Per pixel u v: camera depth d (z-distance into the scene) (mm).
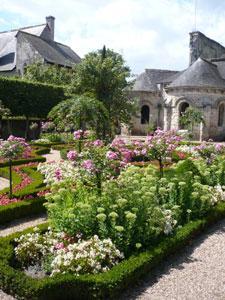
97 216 6551
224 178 11945
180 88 36375
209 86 35375
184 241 7852
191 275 6711
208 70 36969
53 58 44938
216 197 10539
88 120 19312
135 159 17672
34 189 11070
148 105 40562
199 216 9141
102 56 27797
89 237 6805
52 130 29969
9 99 29516
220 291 6203
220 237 8688
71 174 9398
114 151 9586
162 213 7770
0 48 50000
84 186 8328
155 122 40531
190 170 11070
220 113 37469
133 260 6414
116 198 7328
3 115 27438
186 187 9102
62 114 20031
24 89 30328
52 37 52625
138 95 40281
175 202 9023
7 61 46938
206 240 8477
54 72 38000
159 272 6781
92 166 8406
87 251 6230
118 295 5859
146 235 7160
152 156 11750
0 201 10086
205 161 13852
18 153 10703
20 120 32562
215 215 9562
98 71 26672
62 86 32656
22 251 6523
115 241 6699
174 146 11812
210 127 36125
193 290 6195
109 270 5984
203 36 47812
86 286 5664
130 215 6617
